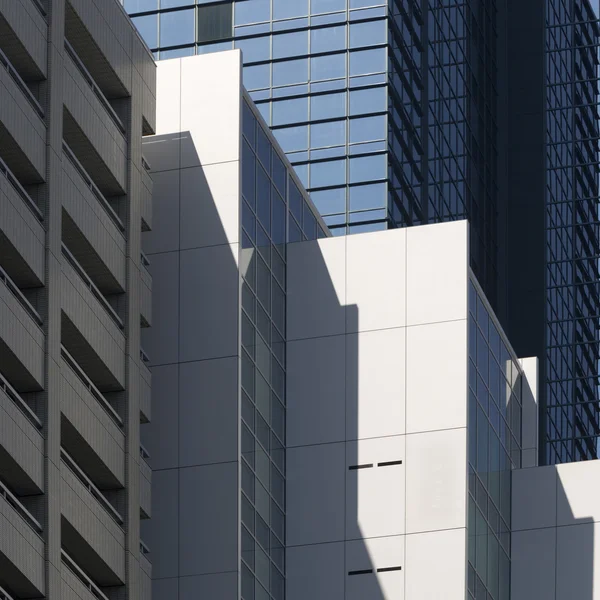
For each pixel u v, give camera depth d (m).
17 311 114.81
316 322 156.25
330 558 149.38
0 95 115.62
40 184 121.44
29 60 121.75
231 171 143.75
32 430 115.25
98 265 129.88
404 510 149.88
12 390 113.44
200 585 135.12
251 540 140.25
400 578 148.00
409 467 151.12
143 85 141.50
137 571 128.88
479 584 154.12
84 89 129.38
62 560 123.12
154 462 138.38
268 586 143.88
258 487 143.75
